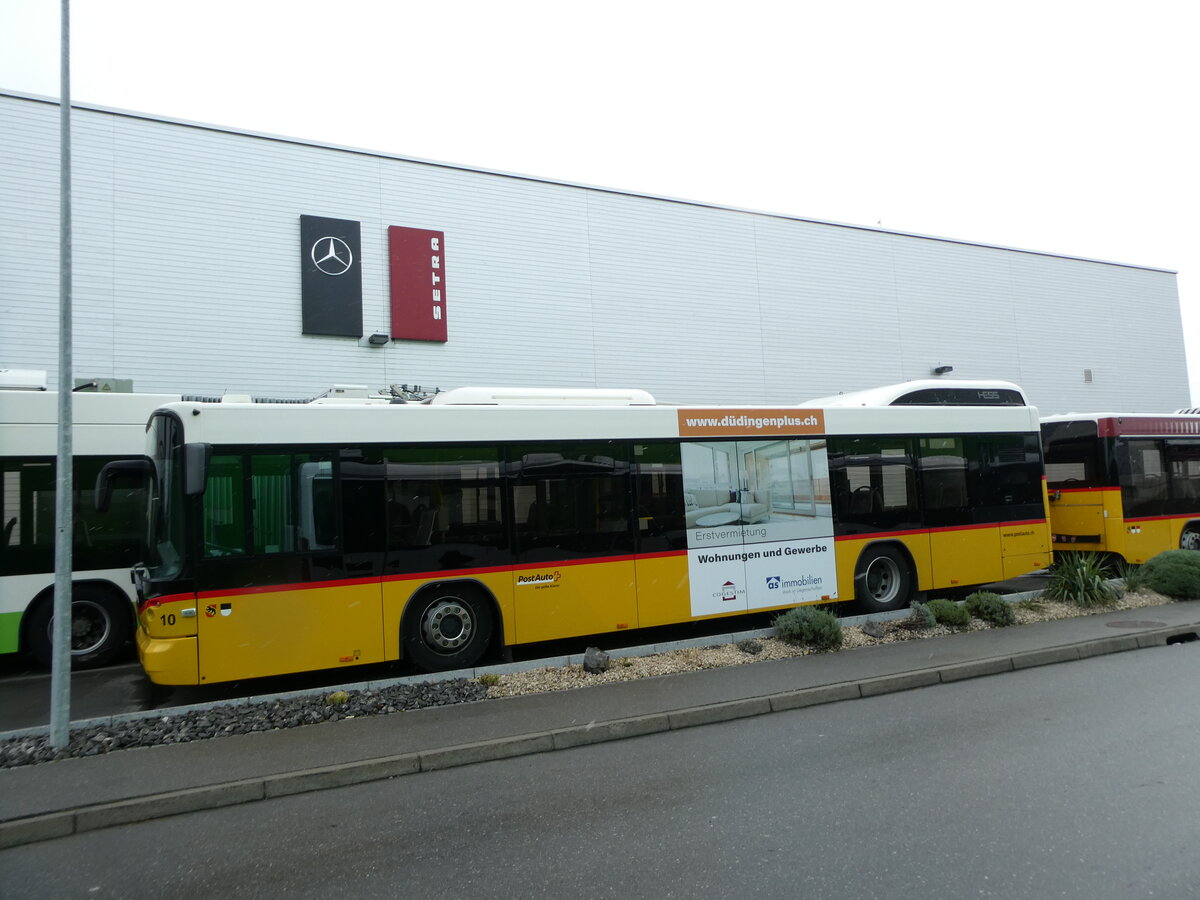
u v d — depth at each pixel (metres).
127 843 4.79
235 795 5.38
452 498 8.55
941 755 5.82
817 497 10.46
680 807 5.01
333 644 7.88
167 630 7.27
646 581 9.35
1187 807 4.69
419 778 5.78
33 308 14.36
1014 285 25.47
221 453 7.66
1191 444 14.88
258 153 16.28
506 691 7.64
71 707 7.83
